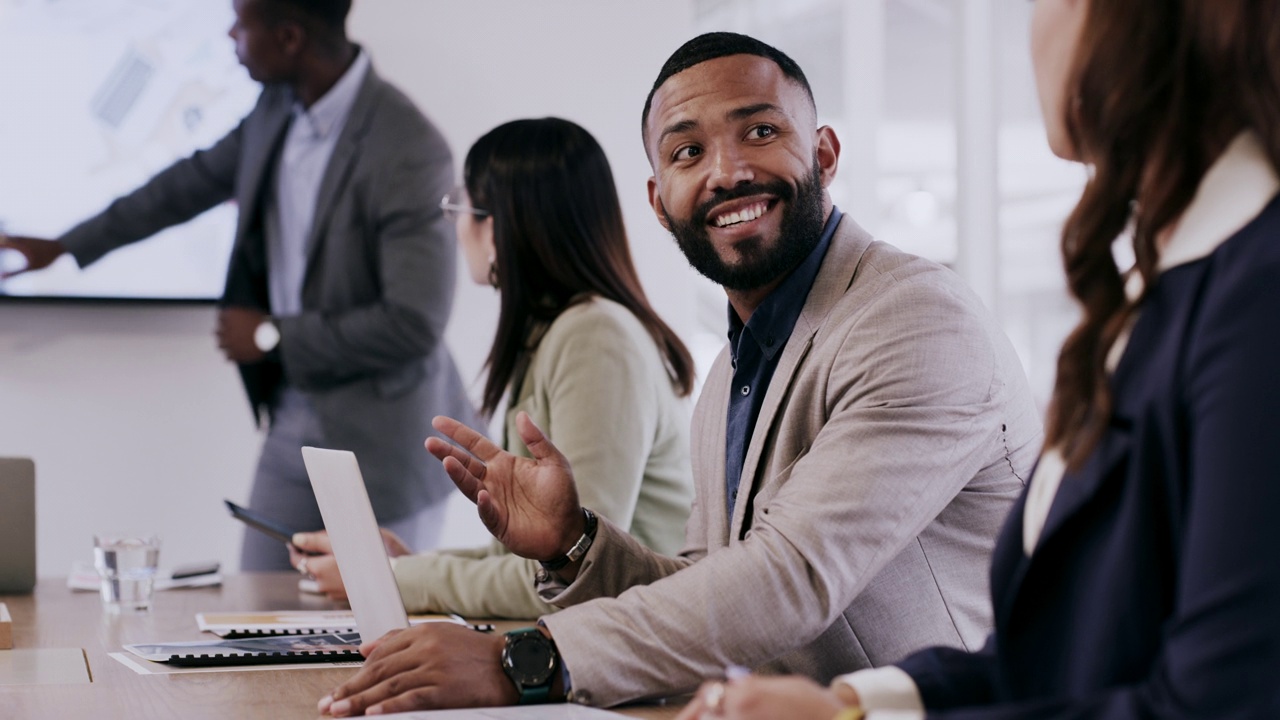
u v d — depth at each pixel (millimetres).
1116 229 801
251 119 3719
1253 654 640
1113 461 774
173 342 3672
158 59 3654
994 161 4152
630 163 4137
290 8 3719
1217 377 693
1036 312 4023
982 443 1316
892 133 4340
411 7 3871
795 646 1177
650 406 2008
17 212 3543
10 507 2338
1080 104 809
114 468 3621
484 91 3961
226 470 3695
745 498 1464
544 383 2035
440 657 1114
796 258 1512
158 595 2291
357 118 3779
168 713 1109
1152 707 677
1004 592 860
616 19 4121
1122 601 758
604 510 1919
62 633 1729
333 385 3725
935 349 1315
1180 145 765
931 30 4379
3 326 3561
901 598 1381
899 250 1494
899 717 759
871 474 1226
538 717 1048
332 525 1358
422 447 3775
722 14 4398
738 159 1498
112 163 3621
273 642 1548
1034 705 729
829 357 1400
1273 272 697
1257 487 658
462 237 2324
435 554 2131
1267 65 744
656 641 1140
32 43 3562
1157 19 771
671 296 4164
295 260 3730
